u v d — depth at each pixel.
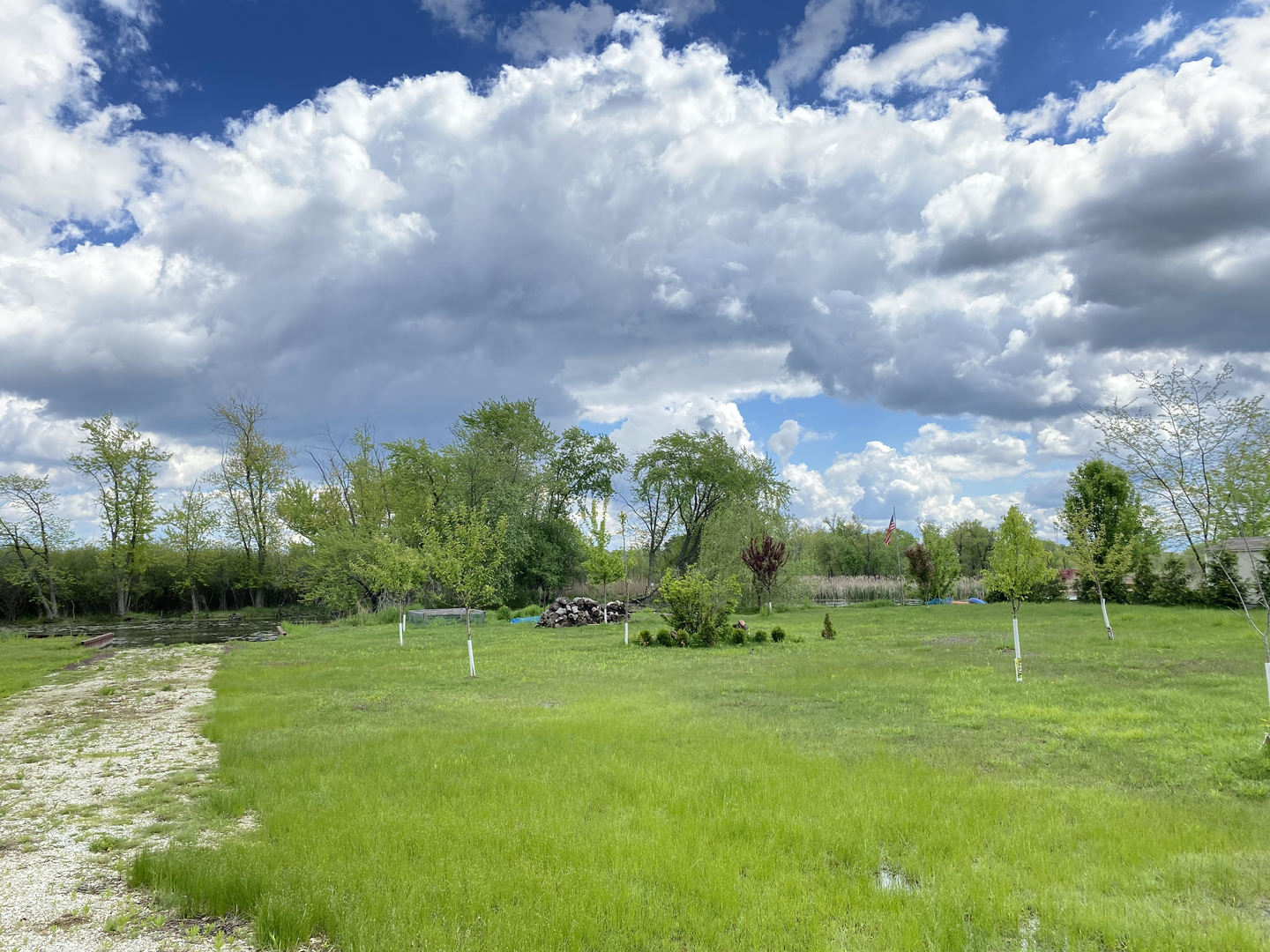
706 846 6.62
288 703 15.43
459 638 30.53
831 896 5.65
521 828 7.13
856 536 78.25
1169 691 13.27
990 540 65.69
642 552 59.03
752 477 55.53
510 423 57.69
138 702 16.45
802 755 9.77
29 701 17.00
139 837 7.43
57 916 5.66
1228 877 5.83
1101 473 35.72
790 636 26.36
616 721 12.24
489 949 4.91
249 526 57.91
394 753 10.33
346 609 48.72
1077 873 5.99
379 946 4.92
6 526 49.66
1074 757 9.42
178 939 5.29
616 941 5.02
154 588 56.22
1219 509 10.37
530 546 50.09
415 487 51.72
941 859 6.33
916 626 28.41
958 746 10.23
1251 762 8.68
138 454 53.25
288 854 6.58
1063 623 26.67
